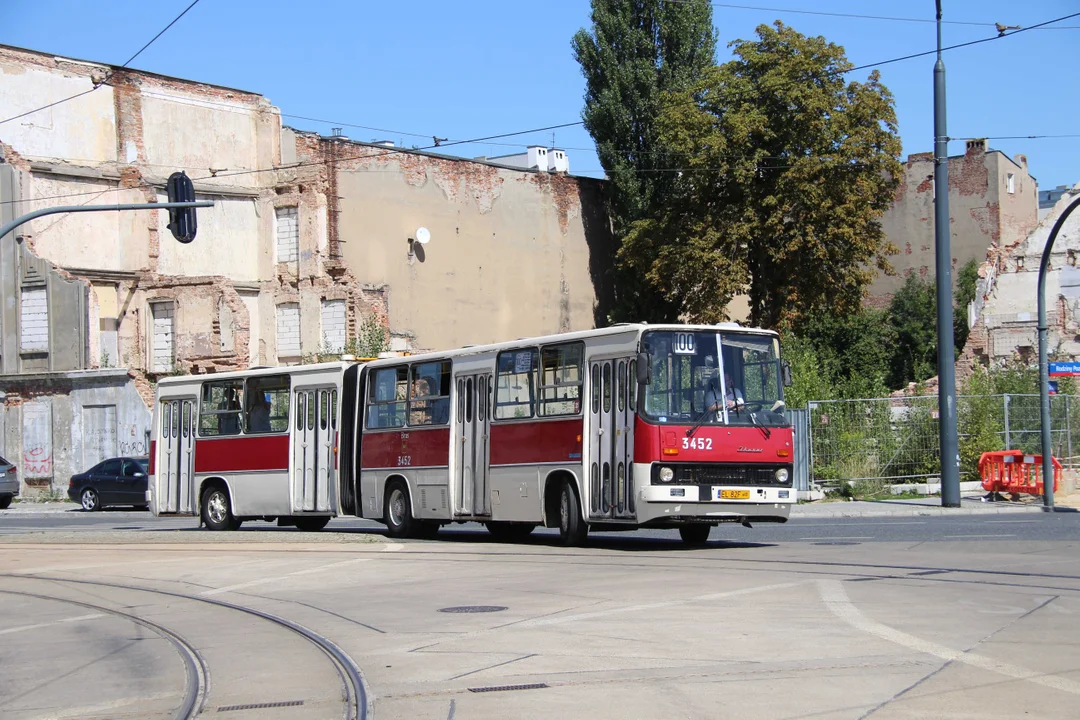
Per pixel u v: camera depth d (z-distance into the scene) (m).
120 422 49.22
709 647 10.73
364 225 57.06
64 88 53.09
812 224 52.28
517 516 22.42
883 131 52.22
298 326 56.50
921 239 75.56
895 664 9.73
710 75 54.56
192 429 30.41
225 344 52.78
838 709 8.28
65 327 51.38
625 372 20.20
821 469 33.47
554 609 13.55
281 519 30.22
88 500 44.03
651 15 64.50
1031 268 58.56
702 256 53.25
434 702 9.10
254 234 57.78
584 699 8.91
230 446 29.38
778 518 20.27
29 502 49.50
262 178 57.84
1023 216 76.06
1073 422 36.44
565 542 21.39
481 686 9.59
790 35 53.31
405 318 58.06
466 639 11.89
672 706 8.55
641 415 19.62
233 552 22.97
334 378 27.28
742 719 8.11
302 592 16.58
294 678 10.50
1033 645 10.40
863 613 12.29
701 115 53.81
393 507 25.66
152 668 11.38
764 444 20.20
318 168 56.22
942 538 20.72
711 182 54.22
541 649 11.07
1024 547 18.58
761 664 9.91
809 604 13.00
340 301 55.44
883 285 76.94
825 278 53.25
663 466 19.47
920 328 70.19
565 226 66.12
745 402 20.30
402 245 58.38
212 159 56.91
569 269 66.19
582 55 65.25
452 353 24.42
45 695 10.33
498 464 22.95
